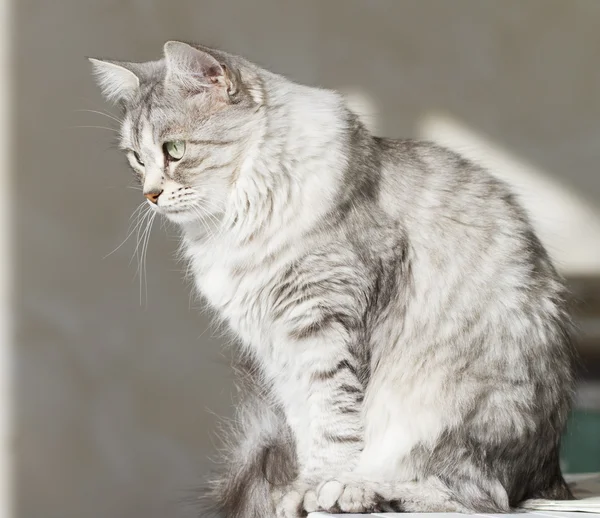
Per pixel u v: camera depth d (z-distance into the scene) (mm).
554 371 2418
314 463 2367
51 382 4688
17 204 4711
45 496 4641
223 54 2598
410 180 2510
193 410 4844
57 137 4773
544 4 5344
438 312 2371
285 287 2402
